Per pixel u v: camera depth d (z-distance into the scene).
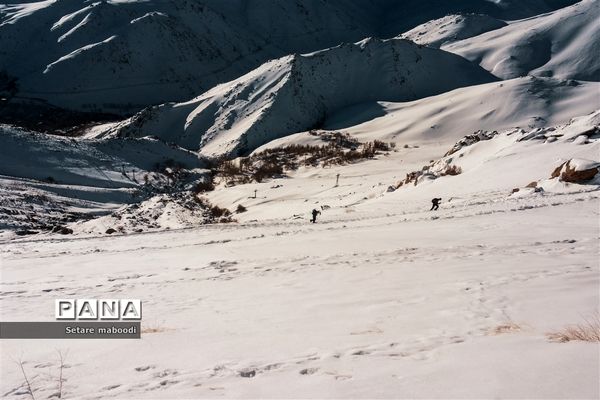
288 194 106.06
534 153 48.03
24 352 5.72
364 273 10.15
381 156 167.00
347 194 84.50
